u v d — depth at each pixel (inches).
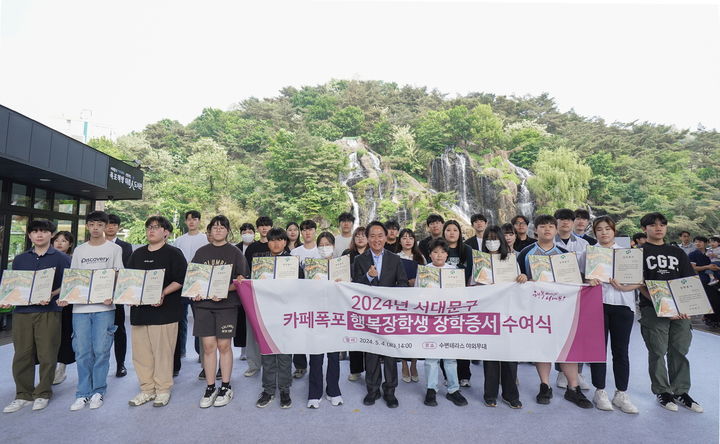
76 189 372.5
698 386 152.5
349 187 1728.6
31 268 136.4
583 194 1589.6
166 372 134.3
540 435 110.6
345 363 190.9
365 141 2222.0
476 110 2044.8
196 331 133.5
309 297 135.5
